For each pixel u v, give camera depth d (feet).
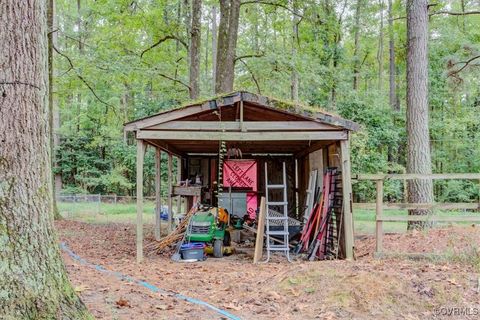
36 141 10.48
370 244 28.73
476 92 71.87
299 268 19.10
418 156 31.96
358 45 81.92
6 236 9.81
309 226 31.37
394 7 73.26
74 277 18.66
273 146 38.14
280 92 57.82
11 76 10.12
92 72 48.52
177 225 34.35
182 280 20.24
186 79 63.62
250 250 32.83
